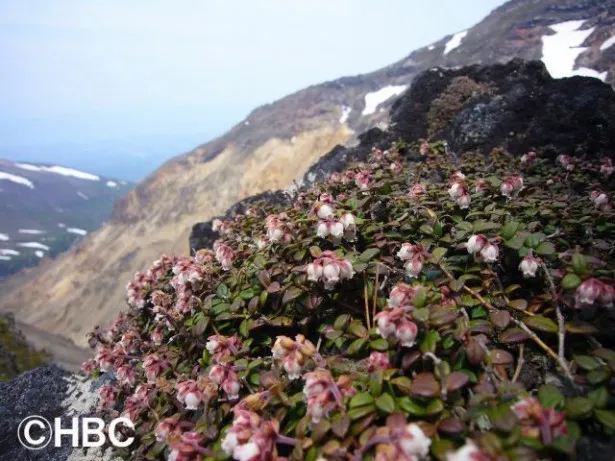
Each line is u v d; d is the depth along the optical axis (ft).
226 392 0.36
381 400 0.29
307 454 0.28
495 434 0.25
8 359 1.68
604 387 0.29
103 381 0.65
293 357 0.33
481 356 0.31
